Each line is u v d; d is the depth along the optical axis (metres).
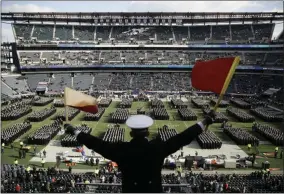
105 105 94.25
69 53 137.75
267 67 121.88
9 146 53.97
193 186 32.69
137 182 6.82
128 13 145.62
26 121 72.00
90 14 144.38
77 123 72.06
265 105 94.69
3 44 134.50
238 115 77.50
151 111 87.38
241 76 126.88
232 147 54.69
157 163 6.92
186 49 141.75
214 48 139.50
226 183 33.81
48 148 53.16
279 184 33.88
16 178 35.88
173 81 127.25
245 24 146.38
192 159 44.31
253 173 39.66
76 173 40.53
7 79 118.56
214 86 7.75
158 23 149.88
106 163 45.72
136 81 126.75
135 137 7.10
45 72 127.62
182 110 84.88
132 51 142.12
